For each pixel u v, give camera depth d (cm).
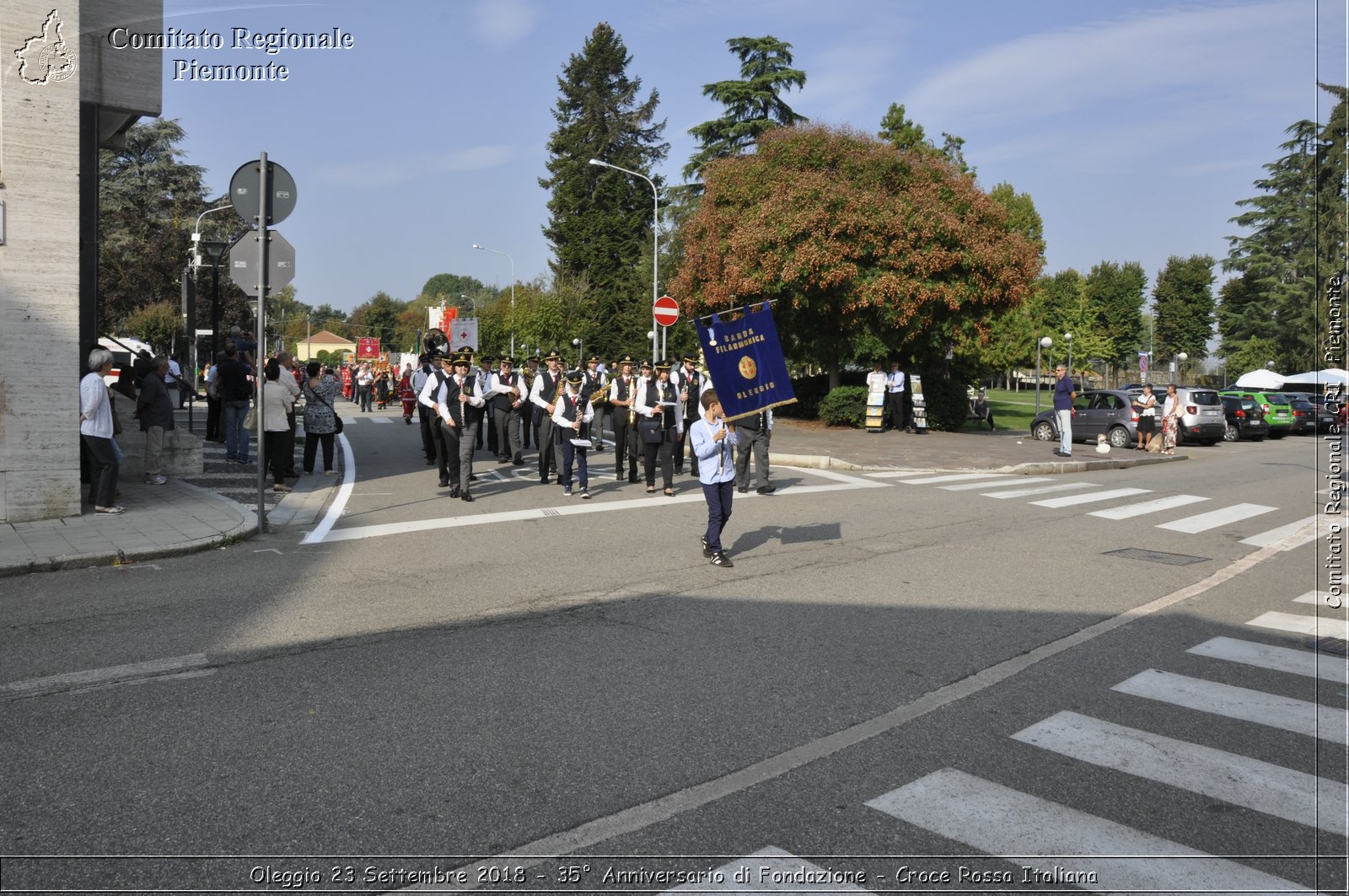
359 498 1314
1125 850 369
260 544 984
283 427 1339
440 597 759
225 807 392
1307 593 812
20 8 983
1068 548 1011
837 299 2522
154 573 841
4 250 998
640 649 620
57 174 1018
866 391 2681
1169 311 8800
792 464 1833
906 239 2445
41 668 568
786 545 1000
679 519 1158
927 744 467
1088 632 676
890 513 1229
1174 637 667
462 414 1286
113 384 1419
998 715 509
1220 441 3042
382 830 374
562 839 369
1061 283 7488
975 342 3198
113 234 5066
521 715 498
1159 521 1214
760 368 905
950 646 637
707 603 747
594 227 5634
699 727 484
